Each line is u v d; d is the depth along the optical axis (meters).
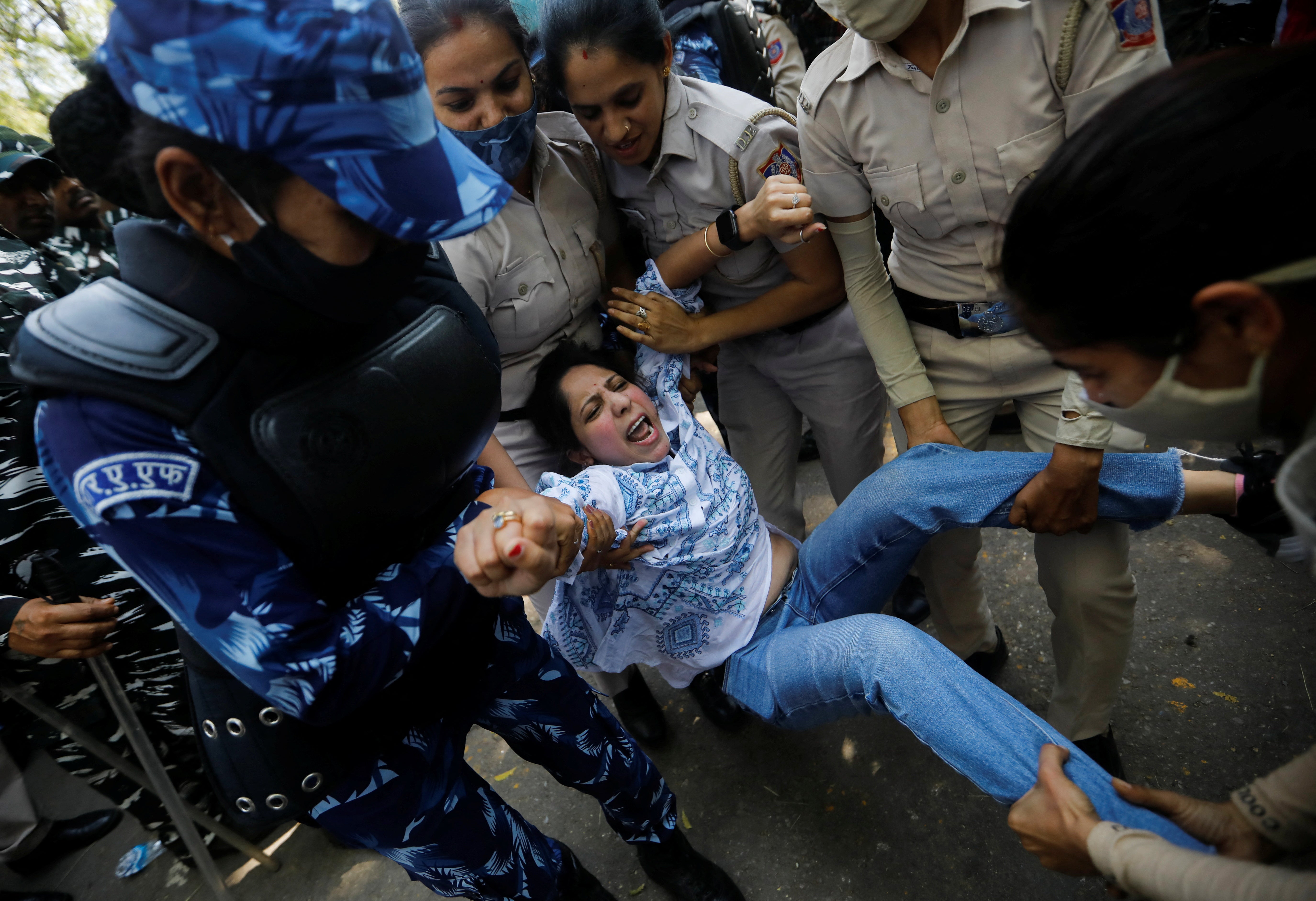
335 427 0.94
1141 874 0.92
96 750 1.67
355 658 1.01
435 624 1.10
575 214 1.74
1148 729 1.86
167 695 1.71
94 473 0.84
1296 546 1.37
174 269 0.88
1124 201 0.75
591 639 1.65
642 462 1.64
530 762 1.54
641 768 1.55
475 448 1.15
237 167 0.77
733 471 1.71
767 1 2.61
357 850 2.03
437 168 0.83
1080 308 0.82
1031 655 2.11
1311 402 0.80
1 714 1.99
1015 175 1.37
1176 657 1.99
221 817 1.93
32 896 2.08
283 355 0.93
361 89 0.76
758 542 1.70
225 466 0.89
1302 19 1.88
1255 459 1.46
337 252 0.84
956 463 1.52
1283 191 0.69
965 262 1.55
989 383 1.70
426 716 1.23
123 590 1.57
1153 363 0.84
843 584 1.61
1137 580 2.21
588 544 1.32
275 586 0.94
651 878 1.76
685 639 1.64
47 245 1.55
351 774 1.17
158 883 2.08
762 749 2.05
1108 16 1.22
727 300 1.98
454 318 1.11
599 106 1.55
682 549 1.56
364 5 0.77
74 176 0.85
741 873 1.80
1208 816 1.04
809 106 1.51
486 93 1.45
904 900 1.67
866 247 1.66
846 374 2.02
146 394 0.85
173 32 0.71
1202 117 0.72
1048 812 1.09
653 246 1.92
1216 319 0.76
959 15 1.30
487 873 1.34
